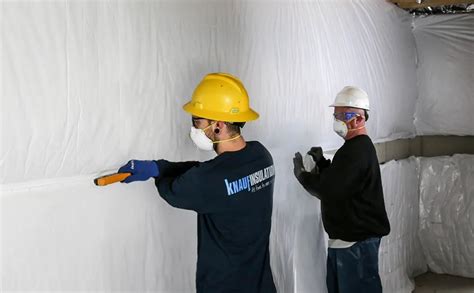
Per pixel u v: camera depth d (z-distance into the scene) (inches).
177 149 79.4
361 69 135.9
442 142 182.5
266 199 76.1
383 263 153.6
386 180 154.6
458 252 177.2
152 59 72.6
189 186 67.6
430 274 182.5
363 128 107.0
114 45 66.5
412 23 174.2
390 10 156.0
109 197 69.1
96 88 64.1
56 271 62.1
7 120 53.9
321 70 116.8
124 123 68.9
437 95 175.8
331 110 122.6
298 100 108.7
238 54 90.4
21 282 58.2
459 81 171.9
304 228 117.5
